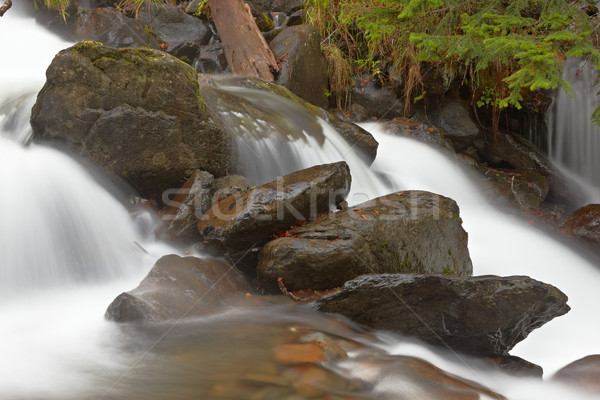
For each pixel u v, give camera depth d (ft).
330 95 36.96
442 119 36.14
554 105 37.83
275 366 13.10
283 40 35.32
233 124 24.53
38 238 19.16
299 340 14.37
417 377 13.26
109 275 19.60
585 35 25.30
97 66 21.75
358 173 27.20
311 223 19.39
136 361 13.35
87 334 14.87
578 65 38.01
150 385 12.30
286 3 42.78
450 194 31.40
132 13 38.60
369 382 12.89
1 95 26.91
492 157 36.94
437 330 16.11
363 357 14.16
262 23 38.65
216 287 17.67
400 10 28.89
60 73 21.75
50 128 22.22
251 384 12.37
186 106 22.35
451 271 20.43
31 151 21.93
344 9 37.58
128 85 21.81
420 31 28.91
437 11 28.81
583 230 27.45
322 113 29.37
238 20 34.99
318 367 13.09
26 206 19.44
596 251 26.91
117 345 14.19
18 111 25.35
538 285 15.61
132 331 14.84
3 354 13.78
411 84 35.65
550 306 15.98
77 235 19.94
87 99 21.76
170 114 22.15
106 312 15.72
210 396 11.94
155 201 22.91
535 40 23.95
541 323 16.71
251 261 19.57
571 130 38.42
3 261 18.21
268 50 34.68
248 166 24.21
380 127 34.88
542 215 30.83
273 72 34.27
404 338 16.19
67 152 22.31
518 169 36.27
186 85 22.31
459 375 14.49
